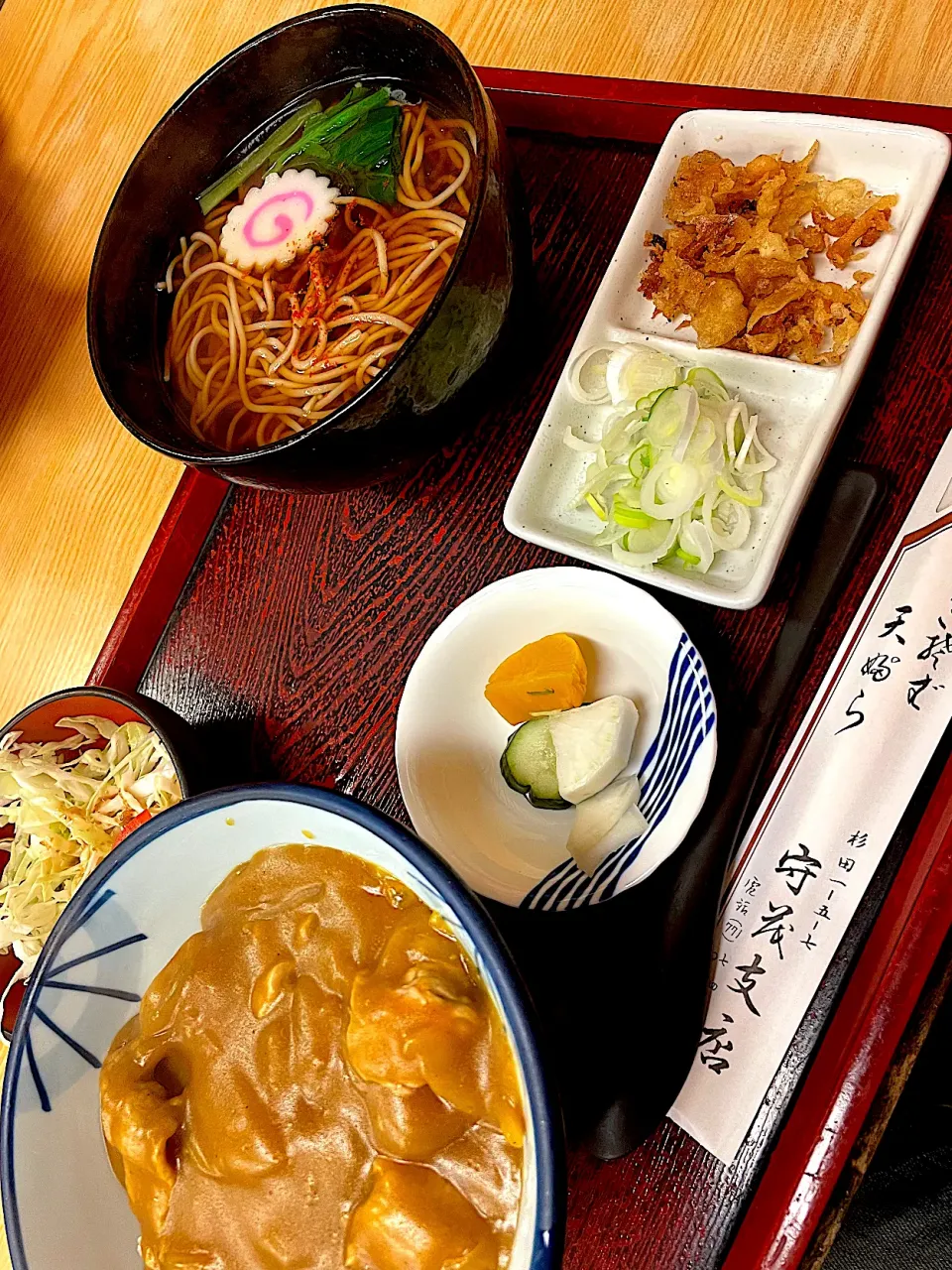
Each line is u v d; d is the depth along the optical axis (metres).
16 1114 0.27
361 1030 0.26
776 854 0.29
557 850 0.33
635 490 0.33
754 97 0.35
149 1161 0.27
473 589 0.37
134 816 0.39
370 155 0.38
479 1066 0.25
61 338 0.48
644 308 0.36
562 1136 0.23
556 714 0.33
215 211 0.40
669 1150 0.29
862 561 0.32
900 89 0.35
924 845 0.28
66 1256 0.27
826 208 0.33
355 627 0.38
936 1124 0.38
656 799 0.32
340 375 0.38
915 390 0.32
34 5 0.52
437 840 0.33
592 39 0.39
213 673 0.40
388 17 0.34
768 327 0.34
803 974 0.28
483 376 0.33
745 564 0.33
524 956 0.32
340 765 0.37
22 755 0.39
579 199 0.38
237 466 0.31
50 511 0.46
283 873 0.29
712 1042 0.29
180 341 0.40
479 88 0.31
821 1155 0.27
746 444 0.33
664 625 0.32
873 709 0.29
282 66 0.38
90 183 0.49
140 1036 0.29
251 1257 0.26
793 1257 0.26
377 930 0.28
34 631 0.45
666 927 0.30
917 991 0.27
